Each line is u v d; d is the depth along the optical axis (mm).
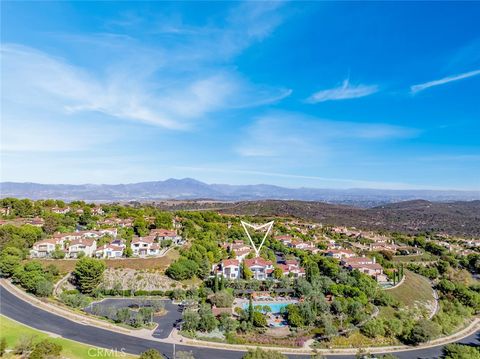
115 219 181000
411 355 75938
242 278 117938
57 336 69312
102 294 99688
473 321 104562
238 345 72812
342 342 77500
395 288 113125
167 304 95375
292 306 86312
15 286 97312
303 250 158125
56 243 123938
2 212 170375
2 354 58781
